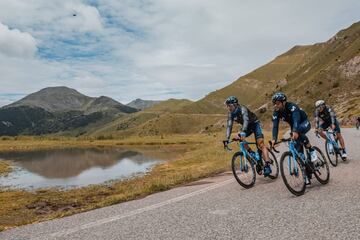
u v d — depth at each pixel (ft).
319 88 554.05
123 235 19.60
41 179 97.19
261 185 31.89
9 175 111.55
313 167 28.96
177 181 41.45
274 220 20.22
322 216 20.24
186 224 20.83
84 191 59.47
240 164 31.37
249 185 31.55
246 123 30.99
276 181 33.12
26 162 159.84
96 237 19.61
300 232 17.81
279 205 23.71
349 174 33.96
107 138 458.91
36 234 21.08
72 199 49.88
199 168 66.39
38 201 50.96
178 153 163.84
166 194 32.55
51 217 29.04
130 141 329.31
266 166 32.55
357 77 526.16
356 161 42.96
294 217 20.49
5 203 52.21
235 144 115.24
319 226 18.49
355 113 254.06
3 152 245.45
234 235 18.13
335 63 595.47
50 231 21.56
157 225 21.13
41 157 187.73
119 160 147.74
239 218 21.24
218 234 18.49
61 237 20.08
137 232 19.98
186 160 96.63
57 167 132.16
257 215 21.57
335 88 529.86
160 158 141.49
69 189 70.13
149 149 216.54
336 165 40.73
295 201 24.50
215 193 30.25
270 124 506.07
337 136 42.78
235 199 26.86
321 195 25.70
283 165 26.02
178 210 24.77
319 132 41.88
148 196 32.68
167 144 262.26
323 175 30.32
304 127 28.73
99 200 45.93
